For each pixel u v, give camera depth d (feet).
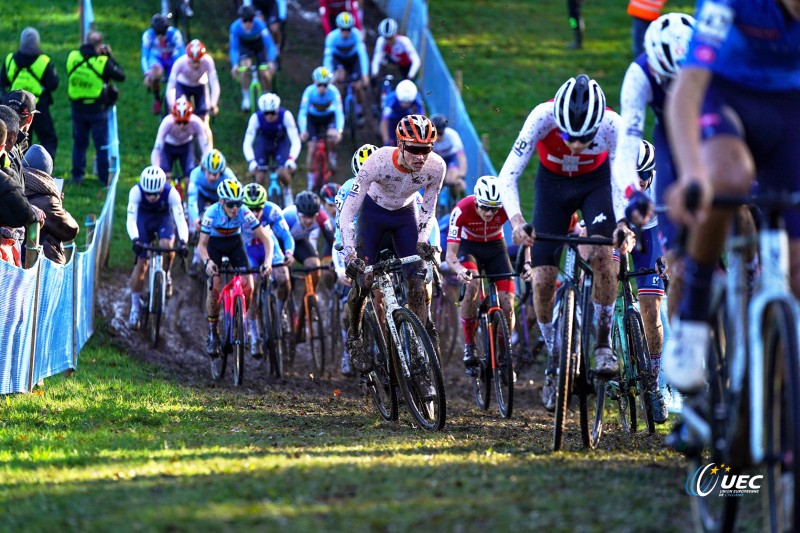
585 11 283.38
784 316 31.32
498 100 221.66
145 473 48.65
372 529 36.32
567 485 44.24
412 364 72.02
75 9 235.81
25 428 67.67
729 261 35.24
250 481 44.57
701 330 33.58
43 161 91.91
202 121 156.35
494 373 87.92
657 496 41.93
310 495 41.78
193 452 56.44
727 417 35.22
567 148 62.85
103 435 64.95
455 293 115.65
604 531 36.42
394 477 45.65
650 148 74.84
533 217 65.98
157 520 37.40
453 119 179.63
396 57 182.39
